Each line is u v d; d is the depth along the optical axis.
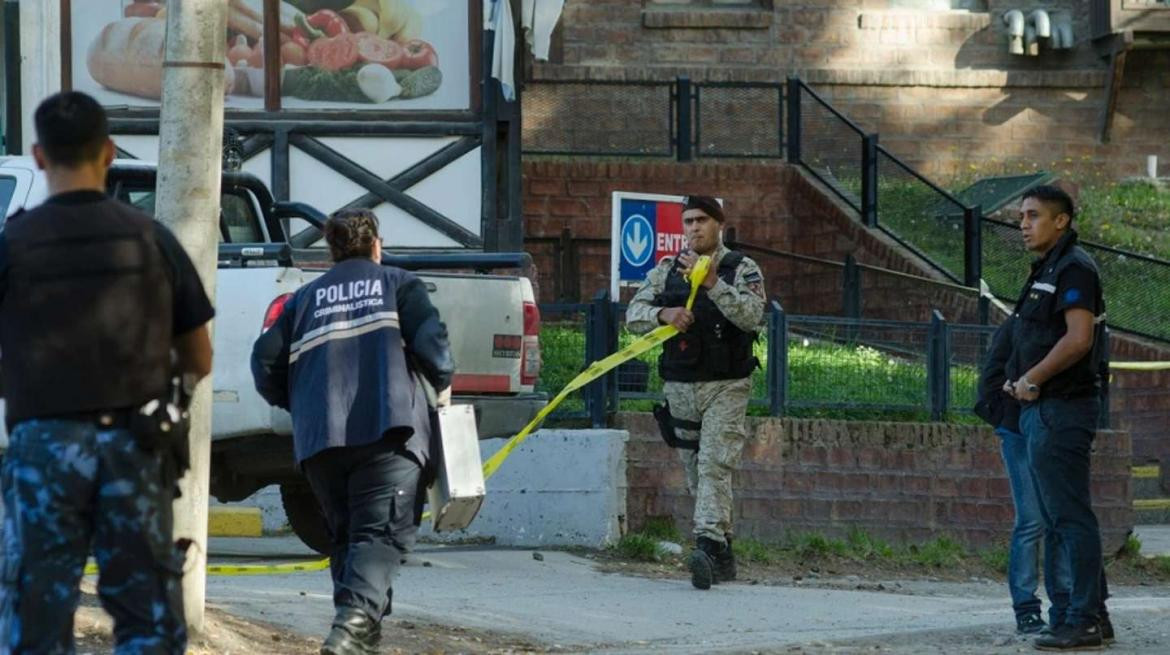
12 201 40.59
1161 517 65.69
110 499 19.25
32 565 19.11
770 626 36.38
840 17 88.56
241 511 47.28
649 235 51.88
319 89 62.50
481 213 62.50
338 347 27.42
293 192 62.22
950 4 90.38
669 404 41.31
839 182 77.62
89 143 19.80
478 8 62.62
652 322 40.75
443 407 27.94
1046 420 31.83
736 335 40.44
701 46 87.00
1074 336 31.42
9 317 19.45
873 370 54.53
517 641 33.12
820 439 52.22
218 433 37.47
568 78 82.12
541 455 47.47
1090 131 90.31
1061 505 31.86
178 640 19.61
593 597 39.09
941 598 43.41
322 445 27.08
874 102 88.88
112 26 62.19
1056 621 32.97
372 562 27.00
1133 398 68.62
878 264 73.75
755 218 78.31
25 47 62.09
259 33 62.22
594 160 77.81
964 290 63.16
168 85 28.33
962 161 89.50
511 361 40.69
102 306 19.41
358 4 62.59
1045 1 90.50
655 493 49.62
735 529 50.97
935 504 53.66
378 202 62.38
